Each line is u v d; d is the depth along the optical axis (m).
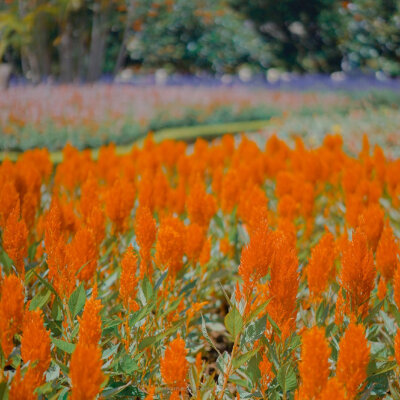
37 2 22.70
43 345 2.06
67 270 2.66
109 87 20.05
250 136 15.16
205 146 7.14
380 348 2.88
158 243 2.86
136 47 33.84
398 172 5.31
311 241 4.86
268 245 2.36
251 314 2.33
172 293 3.26
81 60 25.14
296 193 4.71
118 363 2.43
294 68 41.00
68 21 24.00
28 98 15.48
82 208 3.86
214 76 37.97
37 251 3.65
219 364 2.62
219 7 32.50
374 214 3.40
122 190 4.00
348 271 2.58
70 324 2.59
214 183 5.41
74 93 17.19
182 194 4.52
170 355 2.16
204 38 34.66
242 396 2.45
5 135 12.94
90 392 1.86
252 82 29.30
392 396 2.63
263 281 3.32
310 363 1.94
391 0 36.19
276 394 2.38
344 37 38.81
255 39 37.50
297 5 38.38
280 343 2.42
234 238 4.49
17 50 27.52
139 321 2.74
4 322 2.19
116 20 25.09
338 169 6.15
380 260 3.05
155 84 25.31
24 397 1.84
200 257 3.57
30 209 3.84
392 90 25.55
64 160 6.43
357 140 11.80
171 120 19.72
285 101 24.17
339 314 2.66
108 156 6.12
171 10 28.22
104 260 3.75
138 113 17.69
